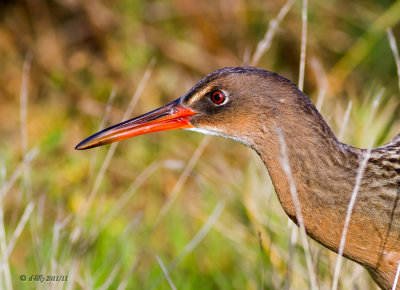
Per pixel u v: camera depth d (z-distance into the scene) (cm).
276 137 775
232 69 811
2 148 1334
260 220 1024
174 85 1390
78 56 1446
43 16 1518
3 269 918
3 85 1455
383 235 759
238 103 796
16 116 1416
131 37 1430
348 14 1387
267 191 1046
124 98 1388
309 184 762
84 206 997
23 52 1489
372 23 1371
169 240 1145
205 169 1213
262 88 784
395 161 774
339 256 754
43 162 1305
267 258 994
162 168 1274
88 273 954
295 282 941
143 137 1322
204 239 1115
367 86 1300
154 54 1420
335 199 759
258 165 1108
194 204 1191
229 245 1095
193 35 1438
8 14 1533
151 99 1370
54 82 1435
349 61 1336
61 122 1386
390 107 1137
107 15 1453
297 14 1382
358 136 1075
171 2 1455
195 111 832
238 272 1048
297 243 966
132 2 1453
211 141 1282
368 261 779
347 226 752
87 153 1307
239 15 1428
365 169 767
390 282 784
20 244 1146
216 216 1056
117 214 1197
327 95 1251
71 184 1266
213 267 1069
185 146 1299
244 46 1413
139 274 1065
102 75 1416
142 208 1231
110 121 1358
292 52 1388
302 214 772
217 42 1431
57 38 1485
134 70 1400
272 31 1042
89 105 1391
